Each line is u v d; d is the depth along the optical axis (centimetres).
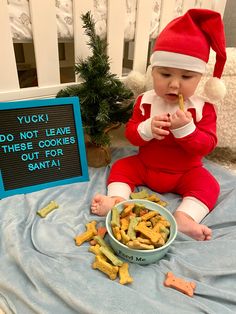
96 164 95
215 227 73
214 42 69
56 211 73
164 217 67
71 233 67
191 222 68
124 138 124
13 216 69
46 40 85
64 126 86
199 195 75
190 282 55
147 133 75
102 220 71
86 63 85
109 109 88
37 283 54
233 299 53
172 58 66
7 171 79
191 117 70
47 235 66
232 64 93
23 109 80
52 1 81
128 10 99
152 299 51
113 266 56
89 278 54
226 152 115
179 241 66
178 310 49
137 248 56
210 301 52
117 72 105
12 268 58
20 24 81
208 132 77
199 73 70
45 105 82
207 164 98
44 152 83
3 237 64
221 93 76
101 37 96
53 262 58
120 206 68
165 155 81
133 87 103
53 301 51
